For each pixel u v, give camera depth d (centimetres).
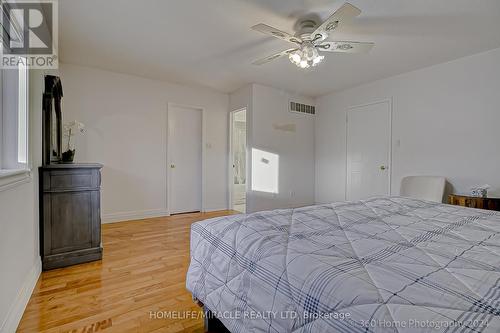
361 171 430
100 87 374
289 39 224
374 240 106
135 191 405
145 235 323
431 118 343
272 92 450
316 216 146
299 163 490
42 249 219
